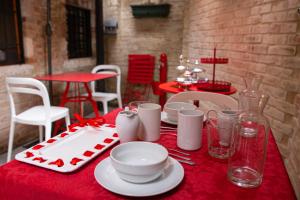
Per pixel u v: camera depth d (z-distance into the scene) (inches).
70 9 149.0
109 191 26.9
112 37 184.2
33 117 91.4
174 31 169.5
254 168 31.7
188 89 93.5
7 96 103.3
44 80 113.4
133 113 38.9
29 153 34.6
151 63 170.4
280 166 33.8
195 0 142.7
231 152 34.2
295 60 61.8
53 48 130.1
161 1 167.9
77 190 27.1
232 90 89.3
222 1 106.9
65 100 120.2
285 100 64.8
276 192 27.7
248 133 34.7
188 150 37.8
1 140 103.0
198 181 29.5
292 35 63.0
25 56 113.7
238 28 93.3
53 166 31.2
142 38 178.4
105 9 179.0
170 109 47.8
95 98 130.3
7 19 105.2
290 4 63.9
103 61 179.8
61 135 41.6
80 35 162.1
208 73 123.7
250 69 84.8
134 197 25.9
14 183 29.2
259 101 42.6
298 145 55.6
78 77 112.6
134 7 166.7
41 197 28.0
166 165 31.3
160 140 41.5
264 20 75.9
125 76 187.0
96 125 45.9
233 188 28.2
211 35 120.1
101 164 31.3
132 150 32.3
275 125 68.6
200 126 37.6
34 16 115.7
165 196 26.5
